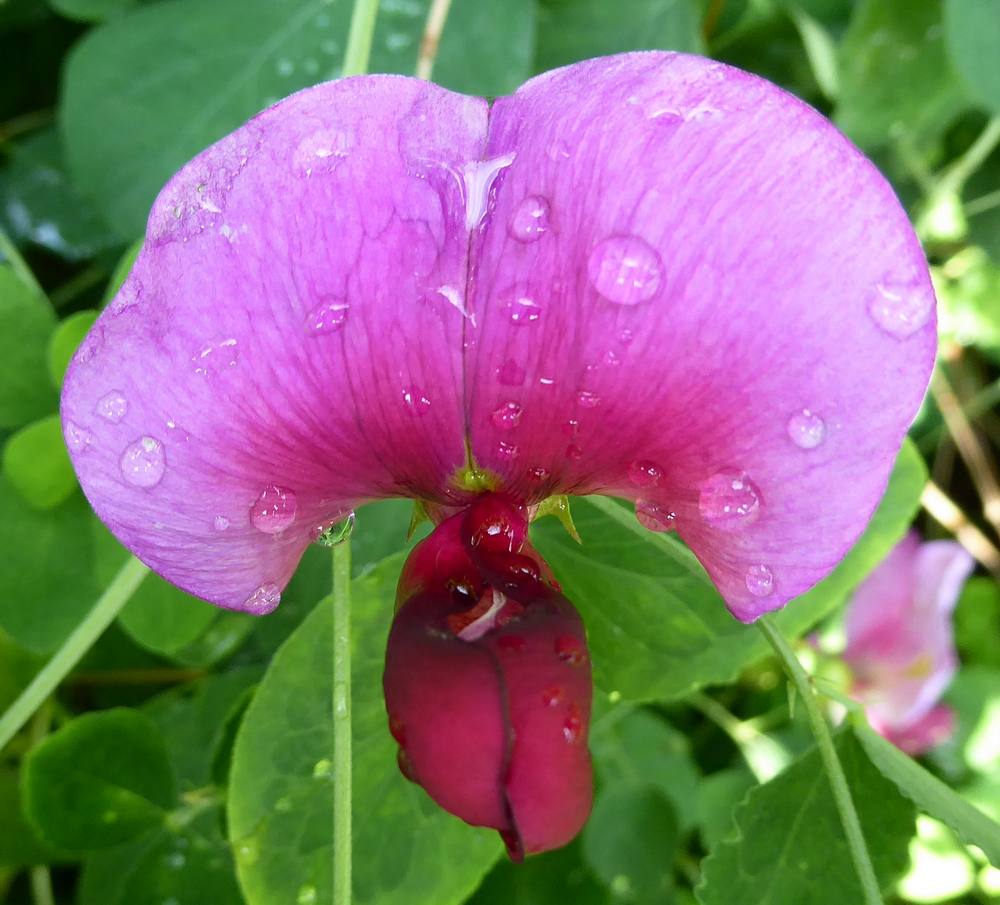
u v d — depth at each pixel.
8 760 0.08
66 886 0.09
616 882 0.08
